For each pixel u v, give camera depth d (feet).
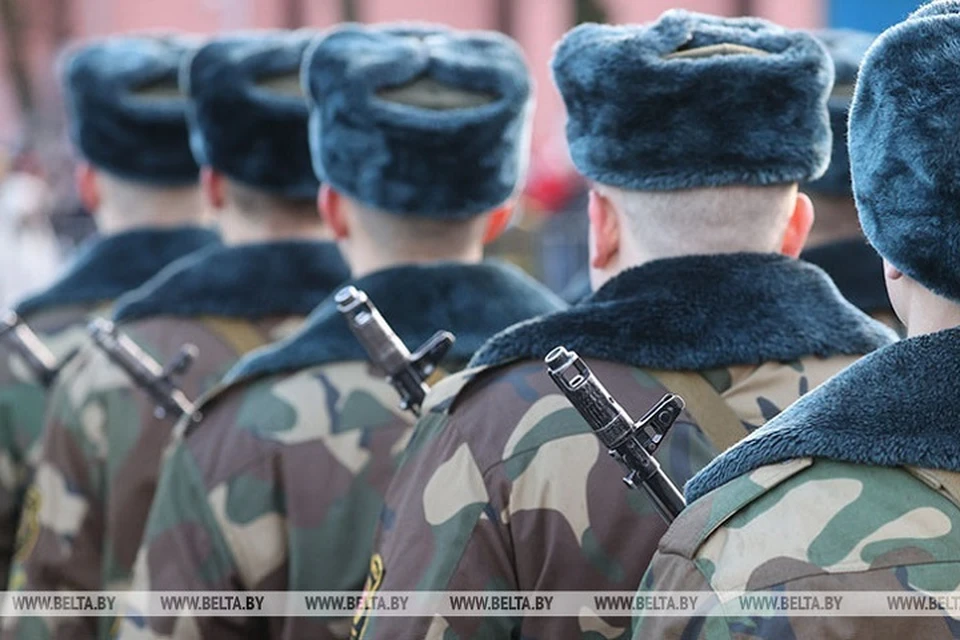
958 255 20.03
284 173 40.86
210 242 49.06
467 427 27.17
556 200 112.27
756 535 20.38
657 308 26.81
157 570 34.42
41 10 171.63
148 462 41.78
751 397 26.58
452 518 26.68
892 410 20.33
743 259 27.17
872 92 20.80
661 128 27.04
